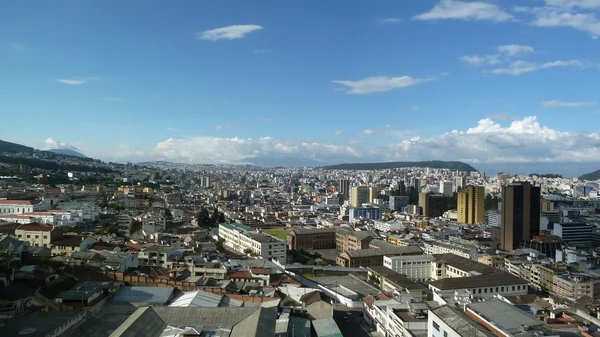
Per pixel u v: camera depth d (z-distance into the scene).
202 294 160.00
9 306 128.38
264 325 125.25
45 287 149.75
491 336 113.44
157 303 150.88
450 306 136.88
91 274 172.88
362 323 193.25
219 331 126.69
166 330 126.25
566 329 156.75
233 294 169.50
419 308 162.62
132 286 167.38
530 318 124.88
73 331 122.25
